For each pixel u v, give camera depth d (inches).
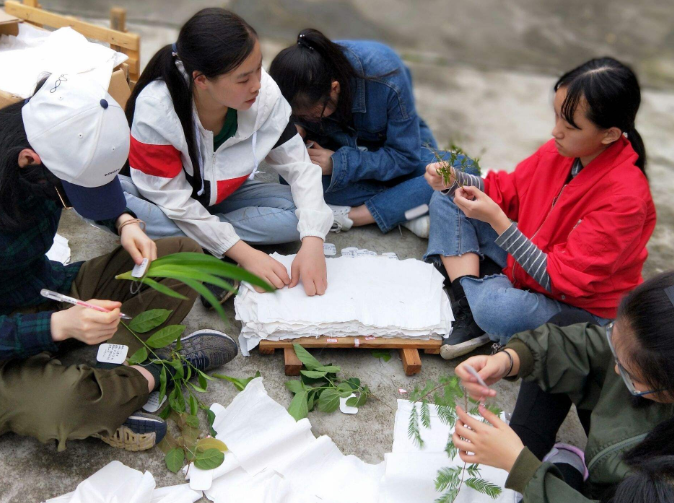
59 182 60.1
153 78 80.7
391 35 193.5
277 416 74.0
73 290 75.3
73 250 95.0
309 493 68.2
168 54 78.0
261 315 80.7
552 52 196.1
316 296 84.0
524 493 55.9
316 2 202.2
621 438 58.8
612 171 78.3
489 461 59.0
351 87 94.5
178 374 73.0
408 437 74.5
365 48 97.1
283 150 90.8
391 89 96.2
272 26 187.3
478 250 93.2
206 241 86.8
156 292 76.6
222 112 82.4
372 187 106.6
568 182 83.7
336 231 105.7
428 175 89.8
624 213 76.1
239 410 74.2
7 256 63.9
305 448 71.2
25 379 65.0
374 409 79.5
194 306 89.6
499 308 82.4
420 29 198.5
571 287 79.6
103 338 63.4
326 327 81.9
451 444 68.2
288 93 88.3
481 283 88.2
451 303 92.9
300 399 75.4
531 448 67.8
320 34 87.7
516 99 169.9
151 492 65.4
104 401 65.5
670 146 153.5
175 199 85.4
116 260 76.5
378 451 75.2
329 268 89.3
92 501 64.4
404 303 85.8
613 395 61.2
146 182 85.1
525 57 191.5
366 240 105.6
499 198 91.3
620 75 71.8
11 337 62.1
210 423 72.7
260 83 77.8
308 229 86.8
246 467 69.8
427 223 104.3
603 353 63.6
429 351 85.7
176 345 77.9
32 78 91.8
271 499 65.3
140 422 68.6
